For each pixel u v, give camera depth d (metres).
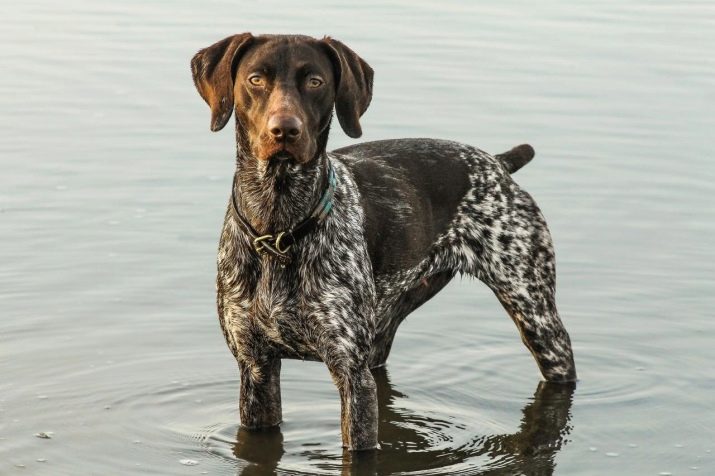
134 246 14.87
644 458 10.30
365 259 9.91
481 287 14.52
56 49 22.81
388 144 11.41
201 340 12.74
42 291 13.66
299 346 9.80
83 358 12.18
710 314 13.55
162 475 9.81
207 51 9.49
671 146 18.44
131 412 11.05
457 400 11.67
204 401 11.38
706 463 10.17
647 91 20.84
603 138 18.72
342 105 9.37
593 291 14.17
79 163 17.44
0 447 10.22
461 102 20.00
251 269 9.57
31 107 19.72
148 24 24.47
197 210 15.97
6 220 15.48
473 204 11.43
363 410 9.76
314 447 10.38
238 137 9.46
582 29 24.66
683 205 16.47
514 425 11.08
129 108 19.78
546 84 21.09
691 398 11.61
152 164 17.48
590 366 12.42
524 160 12.46
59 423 10.75
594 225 15.88
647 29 24.70
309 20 24.61
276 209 9.34
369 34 23.67
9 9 25.81
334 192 9.77
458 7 26.17
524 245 11.60
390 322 11.96
